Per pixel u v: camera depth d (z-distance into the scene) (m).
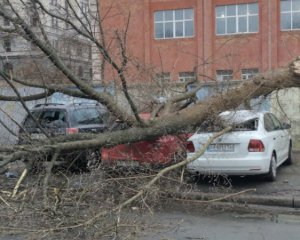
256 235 7.25
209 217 8.38
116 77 9.00
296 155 14.81
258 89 9.45
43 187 7.22
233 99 9.39
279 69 9.52
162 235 7.15
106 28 9.20
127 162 8.71
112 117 9.27
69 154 8.54
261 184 10.65
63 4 8.27
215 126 9.73
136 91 10.02
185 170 9.34
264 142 10.31
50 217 6.65
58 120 11.89
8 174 8.87
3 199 7.21
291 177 11.41
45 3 8.20
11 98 8.98
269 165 10.54
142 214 7.33
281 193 9.76
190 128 9.41
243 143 10.17
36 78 8.54
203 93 10.80
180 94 10.30
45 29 8.14
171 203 8.70
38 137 9.75
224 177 9.91
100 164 8.24
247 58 39.44
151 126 8.90
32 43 7.51
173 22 41.81
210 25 40.81
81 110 12.17
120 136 8.71
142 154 9.00
